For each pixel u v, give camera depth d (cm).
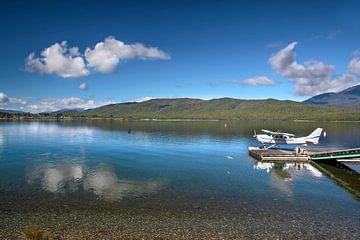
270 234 1772
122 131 10794
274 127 14325
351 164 4284
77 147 5791
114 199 2391
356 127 14938
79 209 2141
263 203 2361
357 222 1983
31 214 2028
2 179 2975
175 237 1708
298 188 2855
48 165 3778
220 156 4825
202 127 14112
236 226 1883
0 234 1709
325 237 1744
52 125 15550
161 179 3119
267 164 4153
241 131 10931
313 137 5247
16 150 5216
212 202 2364
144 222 1922
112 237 1692
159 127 14000
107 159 4369
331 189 2834
